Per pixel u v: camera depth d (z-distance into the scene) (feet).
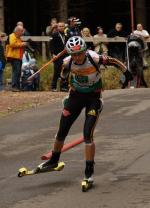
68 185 51.34
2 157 64.39
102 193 48.08
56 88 111.96
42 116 86.38
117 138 69.41
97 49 126.93
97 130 74.38
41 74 122.42
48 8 209.26
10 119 85.81
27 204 46.55
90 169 49.57
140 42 118.21
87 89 50.14
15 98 101.14
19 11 212.43
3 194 49.90
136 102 93.40
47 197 48.11
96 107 50.08
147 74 132.57
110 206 44.55
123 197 46.62
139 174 53.47
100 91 50.78
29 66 111.75
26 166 59.67
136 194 47.24
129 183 50.62
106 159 59.82
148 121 78.28
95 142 67.87
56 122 81.46
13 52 109.60
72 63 49.55
